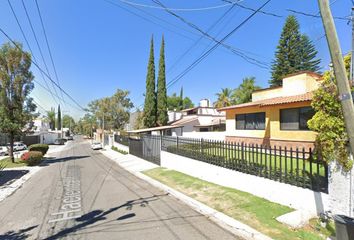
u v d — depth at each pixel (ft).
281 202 23.84
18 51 74.59
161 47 125.18
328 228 18.31
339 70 12.77
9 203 32.40
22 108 77.71
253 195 26.99
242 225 20.30
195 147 42.01
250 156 28.86
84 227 22.15
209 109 155.33
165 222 22.43
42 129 251.39
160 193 33.88
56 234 20.89
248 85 142.10
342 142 18.19
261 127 62.44
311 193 21.02
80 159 92.43
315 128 19.93
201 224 21.65
